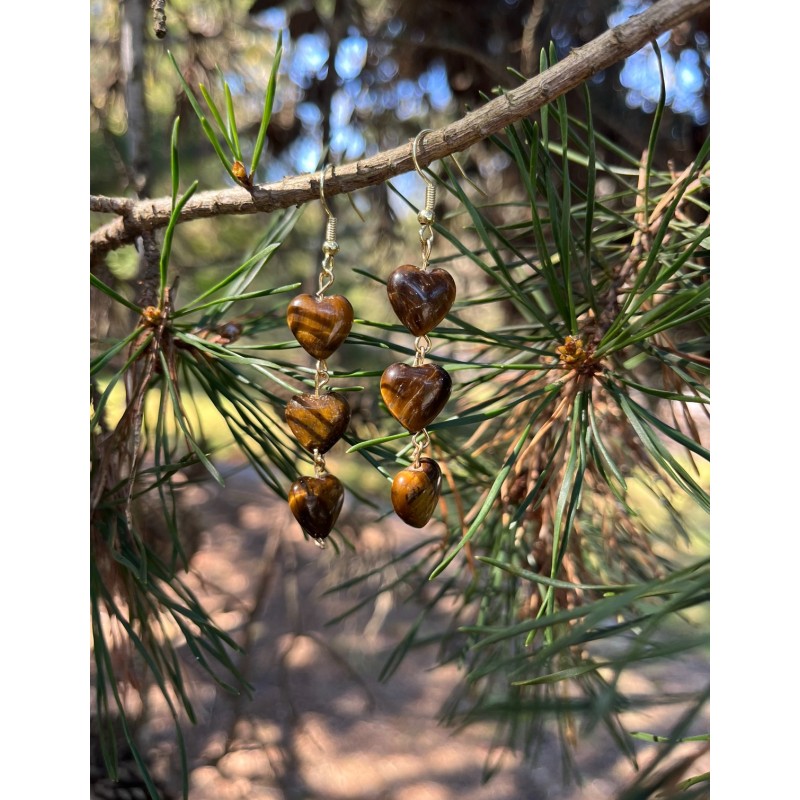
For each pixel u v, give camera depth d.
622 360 0.14
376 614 0.32
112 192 0.28
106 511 0.14
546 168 0.12
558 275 0.15
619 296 0.14
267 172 0.29
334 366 0.28
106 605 0.13
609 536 0.15
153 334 0.13
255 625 0.37
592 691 0.15
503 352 0.18
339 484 0.13
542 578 0.10
